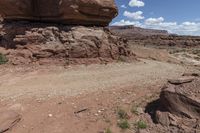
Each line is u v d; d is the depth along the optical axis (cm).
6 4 2189
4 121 922
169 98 982
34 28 2094
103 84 1404
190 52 8588
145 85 1366
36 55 1881
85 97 1173
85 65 1931
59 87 1347
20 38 2016
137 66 2144
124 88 1309
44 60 1870
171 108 969
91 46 2103
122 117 990
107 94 1209
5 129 895
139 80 1509
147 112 1031
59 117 994
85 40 2095
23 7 2192
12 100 1133
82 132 909
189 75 1203
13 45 2072
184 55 6906
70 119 983
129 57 2456
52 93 1232
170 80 1068
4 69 1688
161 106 1013
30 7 2231
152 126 937
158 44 13038
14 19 2297
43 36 2020
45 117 991
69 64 1894
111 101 1119
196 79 1080
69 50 1983
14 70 1670
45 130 917
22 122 955
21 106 1052
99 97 1170
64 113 1021
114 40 2406
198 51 8925
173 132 887
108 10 2369
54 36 2050
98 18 2370
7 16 2302
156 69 2056
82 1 2162
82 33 2141
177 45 12738
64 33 2094
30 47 1952
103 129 922
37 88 1326
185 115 938
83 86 1362
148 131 912
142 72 1833
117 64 2119
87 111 1034
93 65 1958
